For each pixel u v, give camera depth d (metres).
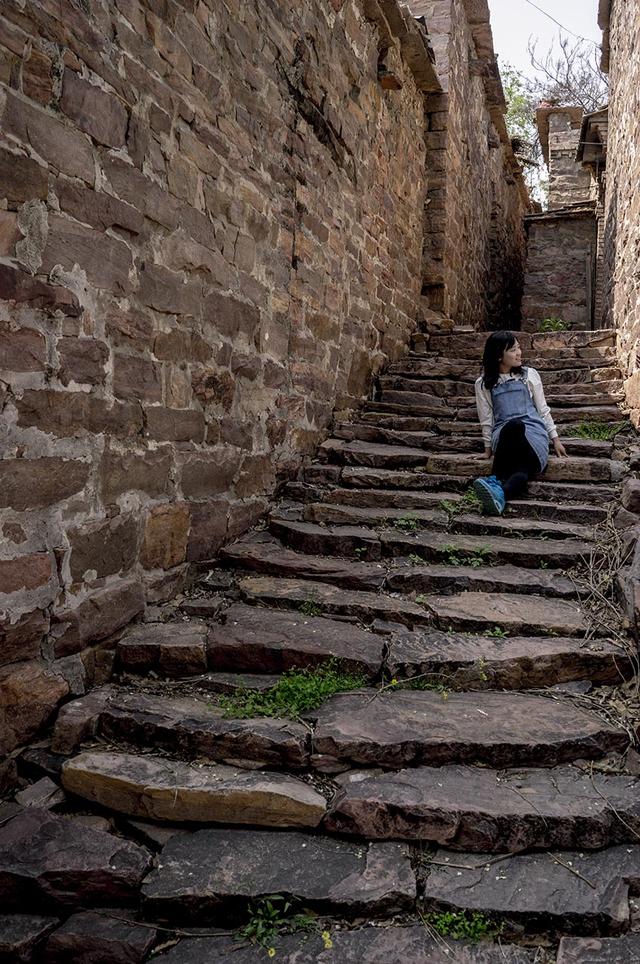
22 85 2.54
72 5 2.78
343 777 2.57
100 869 2.18
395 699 2.93
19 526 2.60
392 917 2.13
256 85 4.42
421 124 8.64
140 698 2.88
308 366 5.35
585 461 4.77
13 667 2.60
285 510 4.68
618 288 7.24
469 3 9.60
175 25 3.51
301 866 2.25
